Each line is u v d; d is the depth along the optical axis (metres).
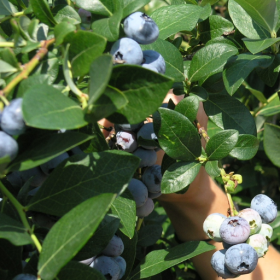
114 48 0.17
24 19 0.17
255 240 0.21
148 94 0.15
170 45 0.23
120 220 0.19
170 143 0.21
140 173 0.25
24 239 0.14
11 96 0.15
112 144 0.25
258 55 0.24
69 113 0.13
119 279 0.22
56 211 0.16
